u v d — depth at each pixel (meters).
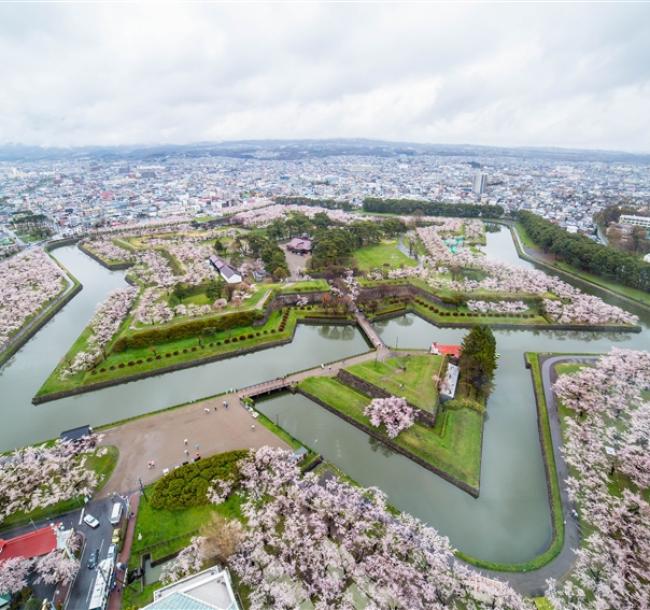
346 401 88.12
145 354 105.12
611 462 69.44
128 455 71.94
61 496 60.59
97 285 168.75
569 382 90.00
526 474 73.31
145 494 63.59
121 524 58.91
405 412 79.94
